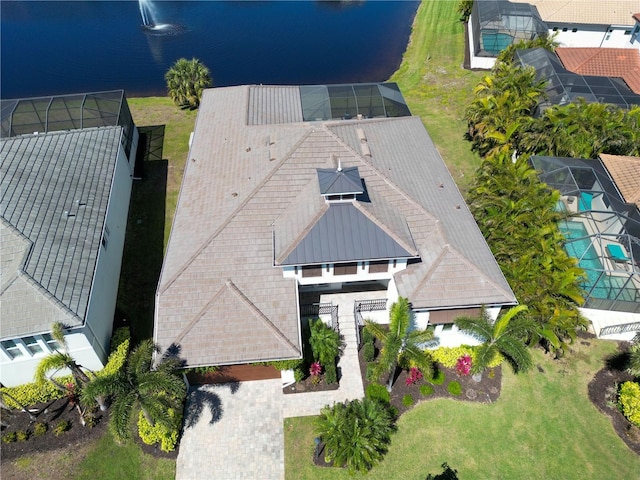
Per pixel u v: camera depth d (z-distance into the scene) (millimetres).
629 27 66250
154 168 47500
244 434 28453
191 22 85062
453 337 32188
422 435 28469
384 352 26906
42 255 29078
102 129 40594
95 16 87750
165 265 30828
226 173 35531
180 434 28406
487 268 30641
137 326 33938
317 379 30422
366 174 33250
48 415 29031
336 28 81625
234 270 30125
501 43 63469
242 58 72688
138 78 67312
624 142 41281
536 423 29188
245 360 27406
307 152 33500
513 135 44500
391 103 45969
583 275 30750
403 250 29609
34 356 28422
